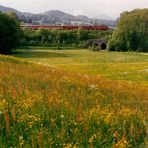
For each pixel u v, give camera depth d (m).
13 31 177.62
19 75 24.47
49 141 10.20
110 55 169.88
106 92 22.33
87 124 12.13
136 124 13.43
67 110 13.55
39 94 15.98
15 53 173.12
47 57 154.00
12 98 14.14
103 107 15.47
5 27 172.75
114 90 24.20
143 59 147.88
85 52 191.50
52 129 11.49
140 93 26.36
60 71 35.41
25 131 10.99
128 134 12.17
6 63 36.06
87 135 11.37
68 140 10.74
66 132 11.34
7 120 10.88
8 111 12.20
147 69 78.12
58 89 19.41
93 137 11.01
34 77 24.19
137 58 151.75
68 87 21.44
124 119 13.62
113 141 11.01
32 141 9.96
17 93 15.55
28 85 19.14
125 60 142.75
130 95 23.42
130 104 18.95
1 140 10.20
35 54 168.25
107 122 12.51
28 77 23.70
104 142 11.05
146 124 13.49
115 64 90.00
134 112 15.10
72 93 18.38
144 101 21.12
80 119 12.30
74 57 154.88
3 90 15.76
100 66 86.50
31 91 17.02
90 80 28.59
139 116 14.76
